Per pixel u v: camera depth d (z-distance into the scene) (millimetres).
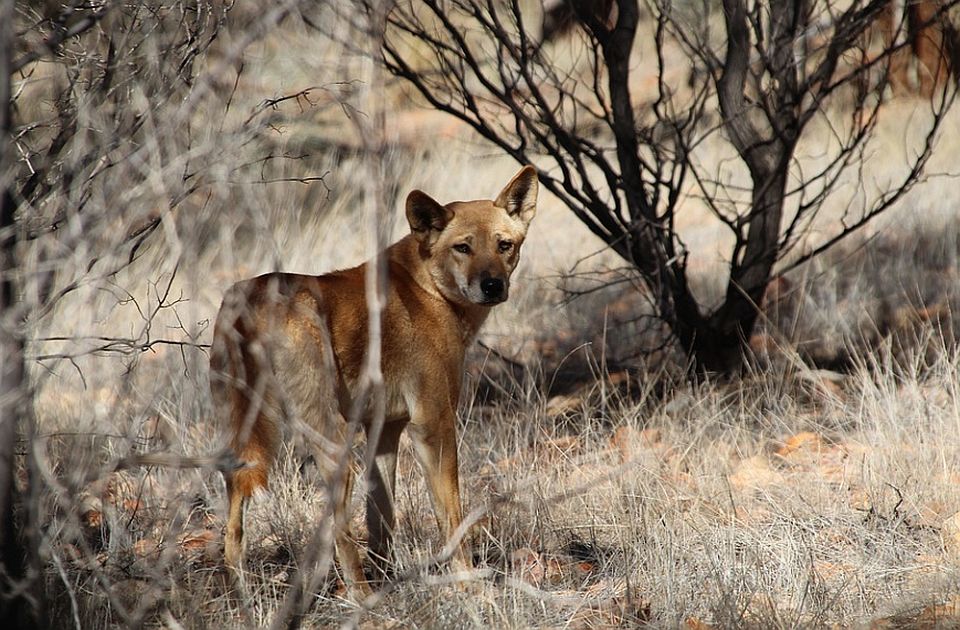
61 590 6984
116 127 6406
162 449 9555
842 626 7273
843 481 9844
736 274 12742
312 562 8016
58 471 8625
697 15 14297
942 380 12242
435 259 8789
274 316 7422
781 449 11383
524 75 11867
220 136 5945
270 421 7375
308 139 19422
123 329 13000
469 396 12969
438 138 24672
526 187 9430
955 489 9609
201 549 8570
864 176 21750
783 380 12867
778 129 11992
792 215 19938
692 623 7348
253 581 7988
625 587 8148
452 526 8422
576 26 15414
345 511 7730
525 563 8461
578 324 16172
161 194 5227
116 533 7930
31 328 5742
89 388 11180
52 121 7031
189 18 7301
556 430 12133
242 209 6137
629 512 8977
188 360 11297
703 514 9297
